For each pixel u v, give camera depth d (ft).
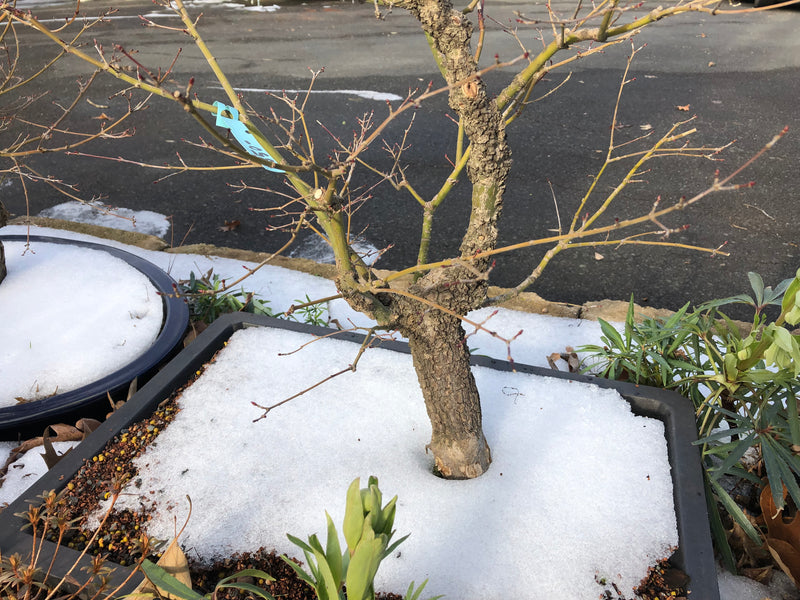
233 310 9.70
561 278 11.78
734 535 6.37
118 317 8.71
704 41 26.73
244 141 4.58
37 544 5.33
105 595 4.98
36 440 7.42
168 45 26.68
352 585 3.80
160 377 7.13
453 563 5.28
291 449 6.38
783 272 11.83
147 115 19.89
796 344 5.62
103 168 16.57
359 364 7.48
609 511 5.72
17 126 18.89
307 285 10.94
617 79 22.26
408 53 25.40
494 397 7.02
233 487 5.96
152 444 6.41
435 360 5.64
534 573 5.19
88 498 5.85
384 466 6.20
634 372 7.72
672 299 11.15
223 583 4.68
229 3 34.76
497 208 5.21
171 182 15.80
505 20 27.81
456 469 6.08
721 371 7.04
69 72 23.35
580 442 6.44
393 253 12.64
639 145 17.29
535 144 17.48
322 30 29.32
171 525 5.60
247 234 13.46
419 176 15.71
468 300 5.46
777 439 6.49
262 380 7.22
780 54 24.94
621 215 13.98
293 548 5.42
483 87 4.75
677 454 6.13
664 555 5.32
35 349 8.07
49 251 10.13
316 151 16.83
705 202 14.38
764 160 16.31
